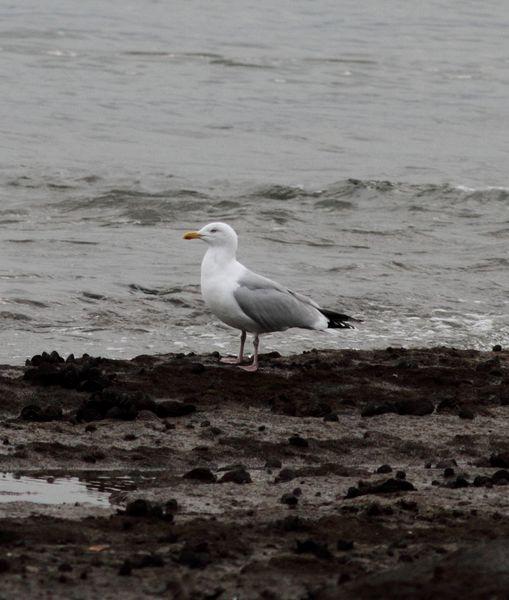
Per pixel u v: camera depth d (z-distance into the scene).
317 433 12.15
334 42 55.41
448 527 8.99
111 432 11.76
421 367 15.23
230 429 12.09
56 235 23.59
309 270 21.34
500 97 45.28
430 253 23.22
